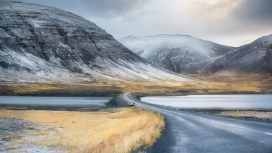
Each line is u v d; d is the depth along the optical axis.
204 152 11.74
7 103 87.50
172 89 195.12
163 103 100.06
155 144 14.15
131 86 197.38
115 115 50.56
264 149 11.77
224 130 19.30
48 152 20.50
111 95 151.75
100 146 16.41
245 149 11.98
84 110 66.00
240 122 25.34
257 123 24.00
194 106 85.12
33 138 26.20
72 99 118.44
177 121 28.52
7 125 32.50
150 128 19.38
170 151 12.17
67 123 38.03
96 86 174.62
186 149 12.58
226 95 187.88
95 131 30.48
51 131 30.81
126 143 13.66
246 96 171.38
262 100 123.19
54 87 165.88
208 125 23.47
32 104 84.94
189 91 197.75
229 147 12.66
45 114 50.31
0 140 24.47
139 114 42.50
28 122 36.50
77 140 24.69
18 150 21.09
